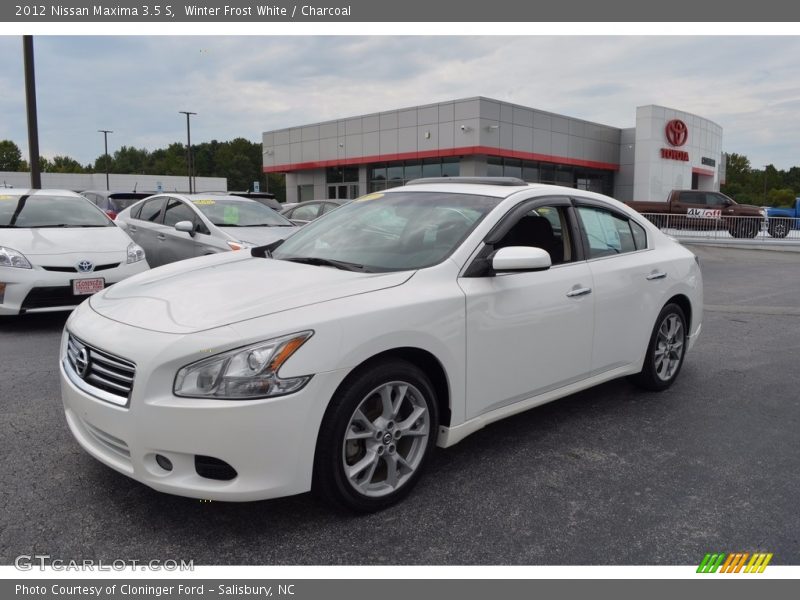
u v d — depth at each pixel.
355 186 35.66
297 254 3.83
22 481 3.17
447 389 3.21
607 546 2.77
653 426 4.22
